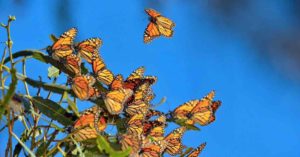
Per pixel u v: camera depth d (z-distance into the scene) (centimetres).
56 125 373
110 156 367
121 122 381
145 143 382
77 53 382
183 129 388
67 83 377
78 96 376
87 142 374
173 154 388
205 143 388
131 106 382
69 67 378
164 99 389
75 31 379
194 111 392
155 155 382
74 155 378
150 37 427
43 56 377
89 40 383
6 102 358
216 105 398
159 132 385
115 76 383
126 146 379
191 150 388
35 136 377
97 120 373
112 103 379
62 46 378
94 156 378
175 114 390
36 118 375
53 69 387
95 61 383
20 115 369
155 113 388
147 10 426
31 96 372
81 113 378
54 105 373
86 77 377
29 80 373
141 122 382
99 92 378
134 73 388
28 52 376
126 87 385
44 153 371
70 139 372
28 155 375
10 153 368
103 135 380
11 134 366
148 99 388
